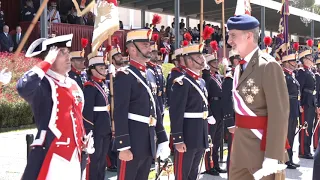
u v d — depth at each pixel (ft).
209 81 21.75
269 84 10.39
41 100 10.83
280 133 10.21
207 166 21.62
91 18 51.80
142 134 13.38
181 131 15.43
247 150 10.84
